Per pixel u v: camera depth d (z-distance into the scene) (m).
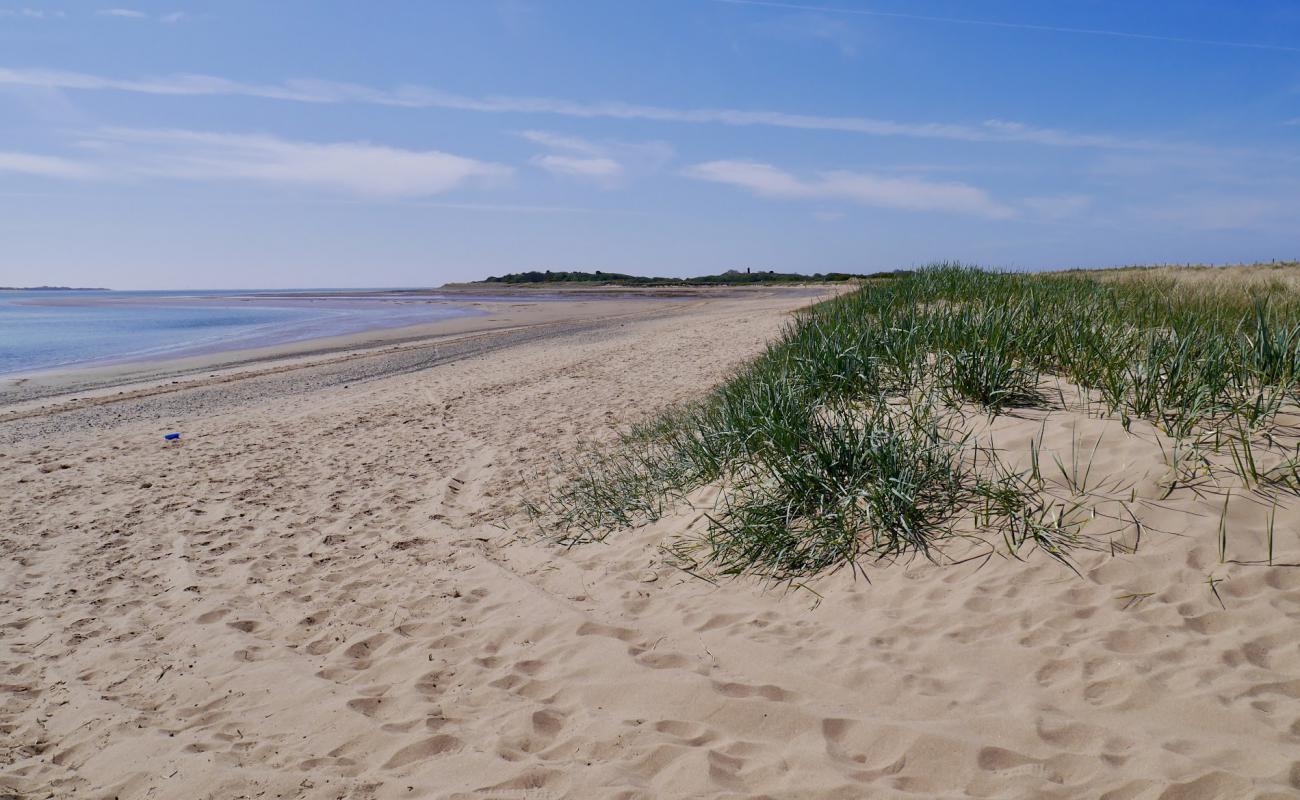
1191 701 2.77
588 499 6.32
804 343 7.58
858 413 5.64
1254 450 4.27
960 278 13.22
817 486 4.79
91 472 8.43
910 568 4.08
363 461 8.45
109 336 29.27
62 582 5.36
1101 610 3.41
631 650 3.76
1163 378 5.21
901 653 3.38
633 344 18.25
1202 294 9.87
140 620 4.70
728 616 4.00
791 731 2.98
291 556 5.67
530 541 5.68
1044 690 2.99
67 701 3.79
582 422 9.61
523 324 30.67
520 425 9.77
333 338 26.64
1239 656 2.98
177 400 13.39
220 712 3.60
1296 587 3.29
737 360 13.56
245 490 7.49
